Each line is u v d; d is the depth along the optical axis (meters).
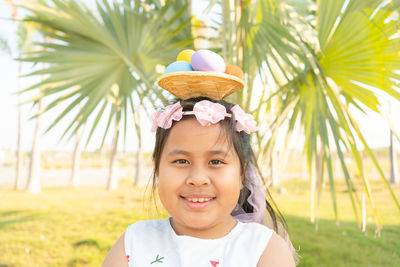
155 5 2.63
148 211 1.14
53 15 2.56
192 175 0.83
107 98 2.88
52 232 5.56
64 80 2.71
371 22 1.63
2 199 9.70
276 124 1.94
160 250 0.96
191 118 0.87
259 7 2.19
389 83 1.76
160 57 2.58
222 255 0.91
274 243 0.93
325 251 4.06
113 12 2.64
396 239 4.59
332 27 1.85
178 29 2.33
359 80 1.90
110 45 2.69
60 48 2.73
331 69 1.98
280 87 2.10
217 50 2.39
